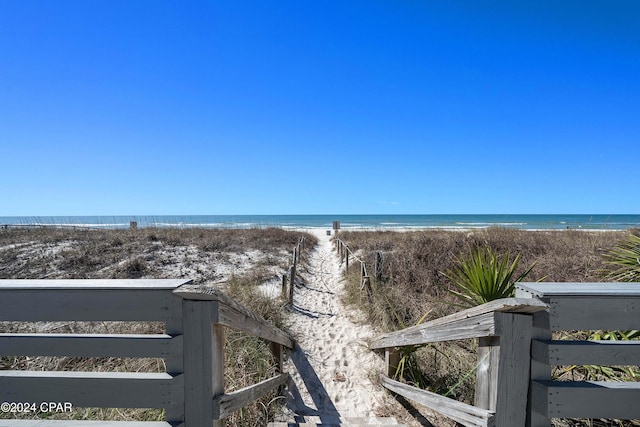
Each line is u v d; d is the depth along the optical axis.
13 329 5.15
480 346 1.85
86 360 3.72
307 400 3.65
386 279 7.46
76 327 4.86
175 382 1.64
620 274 3.76
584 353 1.57
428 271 7.36
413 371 3.71
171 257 11.34
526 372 1.64
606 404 1.58
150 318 1.66
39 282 1.64
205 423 1.66
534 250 8.74
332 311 6.66
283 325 5.35
